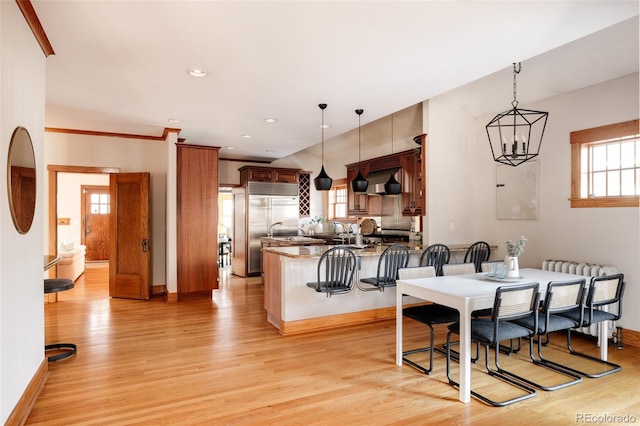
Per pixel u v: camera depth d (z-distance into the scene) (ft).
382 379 9.78
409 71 11.02
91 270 28.76
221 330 13.98
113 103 13.93
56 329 14.07
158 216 20.04
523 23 8.34
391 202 22.00
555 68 12.88
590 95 13.08
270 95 13.11
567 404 8.47
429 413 8.12
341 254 13.89
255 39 8.99
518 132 15.61
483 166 17.30
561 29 8.64
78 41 9.04
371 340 12.93
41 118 8.84
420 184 18.88
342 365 10.71
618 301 10.48
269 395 8.91
